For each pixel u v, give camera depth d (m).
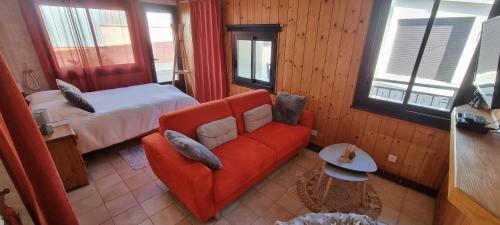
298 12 2.70
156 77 4.45
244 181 1.82
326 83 2.70
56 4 3.09
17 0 2.85
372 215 1.92
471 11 1.76
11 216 0.80
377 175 2.50
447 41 1.91
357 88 2.47
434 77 2.04
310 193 2.16
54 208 1.00
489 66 1.28
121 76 3.93
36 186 0.92
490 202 0.72
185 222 1.80
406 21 2.06
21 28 2.96
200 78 4.38
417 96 2.18
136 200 2.02
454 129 1.33
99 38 3.56
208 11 3.62
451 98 2.00
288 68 3.03
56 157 1.95
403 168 2.33
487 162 0.97
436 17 1.90
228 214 1.89
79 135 2.35
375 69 2.32
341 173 1.88
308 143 2.91
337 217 1.36
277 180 2.34
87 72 3.53
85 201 1.99
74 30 3.29
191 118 2.09
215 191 1.62
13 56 2.96
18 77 3.04
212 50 3.84
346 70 2.49
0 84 0.76
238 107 2.54
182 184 1.61
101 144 2.53
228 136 2.25
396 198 2.14
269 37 3.11
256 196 2.11
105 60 3.70
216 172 1.74
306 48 2.76
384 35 2.19
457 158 1.00
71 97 2.43
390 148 2.37
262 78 3.53
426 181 2.21
